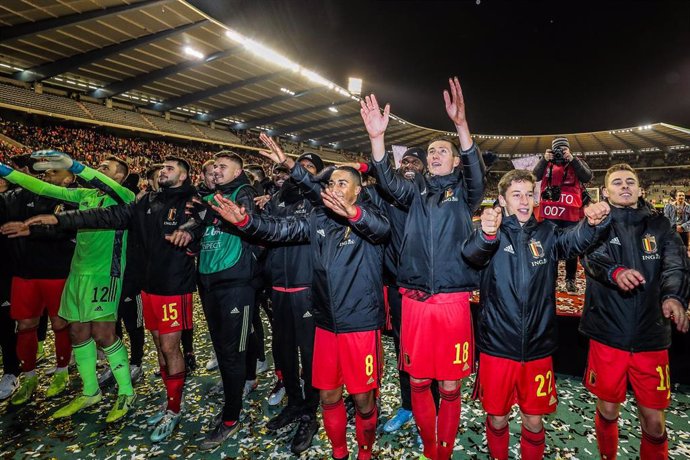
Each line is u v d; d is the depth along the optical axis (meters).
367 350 2.18
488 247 1.84
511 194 2.11
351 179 2.21
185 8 15.64
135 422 2.95
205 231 2.73
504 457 2.12
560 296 4.74
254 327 3.73
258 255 2.84
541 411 2.00
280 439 2.72
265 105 28.58
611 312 2.06
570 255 1.99
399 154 3.19
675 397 3.11
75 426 2.90
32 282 3.26
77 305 2.93
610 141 39.94
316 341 2.29
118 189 3.05
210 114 29.00
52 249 3.34
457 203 2.16
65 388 3.49
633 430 2.73
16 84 18.94
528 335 2.00
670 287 1.90
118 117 22.89
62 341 3.38
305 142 39.69
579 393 3.26
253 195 2.82
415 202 2.21
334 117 34.22
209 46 19.36
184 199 2.95
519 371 2.02
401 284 2.24
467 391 3.36
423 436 2.25
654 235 2.06
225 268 2.64
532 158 3.96
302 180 2.59
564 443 2.61
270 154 2.60
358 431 2.30
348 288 2.15
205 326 5.21
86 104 21.73
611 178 2.16
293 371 2.88
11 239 3.32
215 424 2.90
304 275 2.77
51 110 19.28
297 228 2.37
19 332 3.25
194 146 28.00
